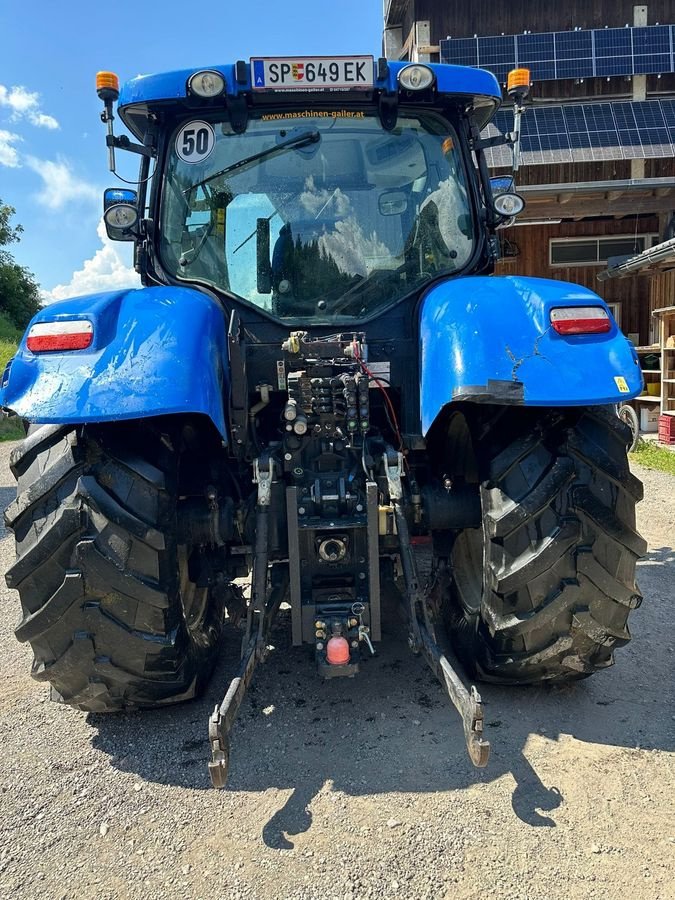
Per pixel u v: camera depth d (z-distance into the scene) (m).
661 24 12.16
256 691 2.83
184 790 2.23
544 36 11.42
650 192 11.73
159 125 3.00
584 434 2.30
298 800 2.15
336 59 2.79
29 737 2.58
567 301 2.24
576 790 2.15
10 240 42.66
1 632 3.65
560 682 2.79
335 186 2.92
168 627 2.30
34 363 2.15
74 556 2.15
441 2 12.08
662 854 1.88
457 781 2.21
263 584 2.32
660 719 2.55
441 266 2.98
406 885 1.80
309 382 2.45
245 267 2.89
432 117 3.04
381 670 2.97
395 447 2.88
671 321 9.94
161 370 2.09
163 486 2.21
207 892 1.81
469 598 2.85
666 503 6.14
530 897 1.75
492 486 2.36
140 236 2.97
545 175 11.96
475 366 2.16
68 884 1.86
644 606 3.68
